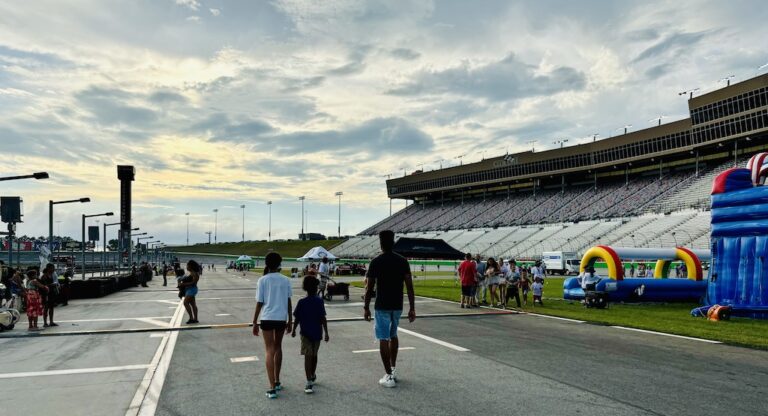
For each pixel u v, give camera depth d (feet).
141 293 90.89
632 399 20.70
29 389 22.84
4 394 22.04
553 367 26.53
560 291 91.91
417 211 352.69
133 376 25.25
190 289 44.55
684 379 23.91
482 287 63.77
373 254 277.64
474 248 235.40
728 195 53.01
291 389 22.57
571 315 50.01
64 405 20.45
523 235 228.43
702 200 177.88
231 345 33.76
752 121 175.11
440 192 350.43
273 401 20.68
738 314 49.26
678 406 19.75
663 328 40.88
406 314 50.72
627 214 202.08
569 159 254.68
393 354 23.29
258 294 21.97
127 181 207.21
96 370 26.55
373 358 29.19
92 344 34.47
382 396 21.25
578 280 68.59
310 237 454.81
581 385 22.81
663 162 232.53
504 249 220.02
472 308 56.85
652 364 27.25
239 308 58.39
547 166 264.93
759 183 53.83
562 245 196.24
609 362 27.81
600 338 36.04
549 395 21.29
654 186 217.97
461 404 20.06
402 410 19.34
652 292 64.44
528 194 289.74
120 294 87.81
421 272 184.75
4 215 77.36
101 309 59.06
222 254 453.17
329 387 22.76
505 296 57.77
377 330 23.07
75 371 26.37
